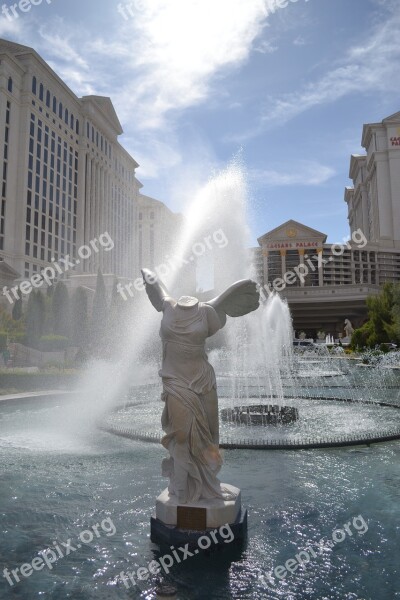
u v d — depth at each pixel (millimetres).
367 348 48844
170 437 6199
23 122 81062
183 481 6055
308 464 9805
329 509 7316
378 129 126688
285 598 4965
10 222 77562
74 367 29484
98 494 8008
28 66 82250
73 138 98000
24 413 16562
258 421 13625
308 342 66938
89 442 11859
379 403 18031
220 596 5012
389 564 5633
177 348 6160
